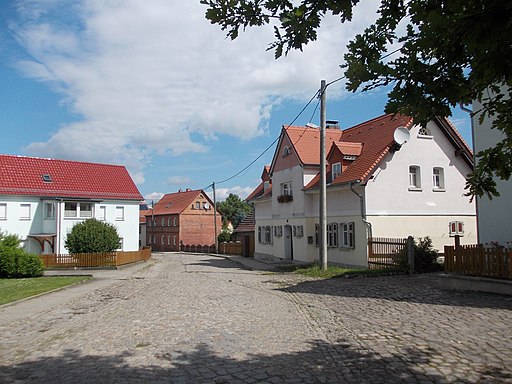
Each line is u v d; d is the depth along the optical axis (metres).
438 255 18.56
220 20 3.75
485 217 16.08
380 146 23.88
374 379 5.46
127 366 6.29
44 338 8.38
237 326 8.93
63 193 42.41
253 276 21.72
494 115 4.16
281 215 33.16
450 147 24.70
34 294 15.42
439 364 5.89
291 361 6.36
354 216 23.45
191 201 71.69
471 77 3.29
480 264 12.16
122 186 46.72
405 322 8.69
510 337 7.09
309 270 21.66
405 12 3.53
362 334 7.88
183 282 19.00
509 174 4.22
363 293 13.14
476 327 7.88
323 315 10.00
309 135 32.00
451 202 24.42
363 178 22.27
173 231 72.81
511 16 2.85
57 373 6.06
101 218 44.50
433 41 3.11
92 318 10.42
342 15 3.72
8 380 5.81
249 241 45.72
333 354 6.67
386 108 3.36
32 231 40.41
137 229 46.38
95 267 30.81
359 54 3.75
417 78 3.23
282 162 32.88
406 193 23.38
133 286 17.97
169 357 6.70
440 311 9.56
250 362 6.35
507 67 3.14
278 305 11.70
